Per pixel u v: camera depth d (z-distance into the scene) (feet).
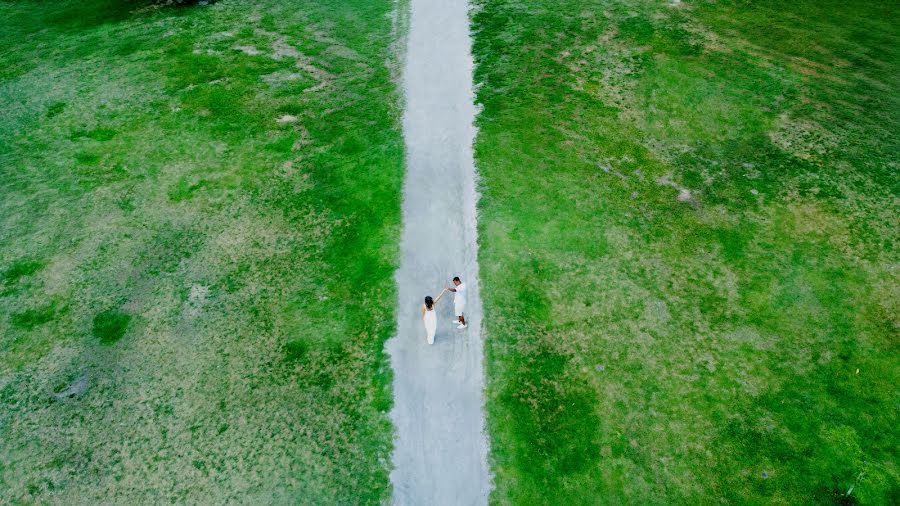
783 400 40.50
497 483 36.58
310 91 68.13
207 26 79.87
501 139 61.62
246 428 39.27
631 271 48.96
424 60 73.05
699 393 40.93
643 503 35.63
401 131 62.64
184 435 38.99
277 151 60.39
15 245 51.52
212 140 61.72
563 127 63.00
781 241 51.29
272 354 43.45
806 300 46.68
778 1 84.17
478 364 42.75
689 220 53.21
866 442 38.24
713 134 62.39
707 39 76.18
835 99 66.33
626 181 57.06
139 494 36.22
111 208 54.80
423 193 55.77
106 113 65.16
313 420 39.63
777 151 60.18
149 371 42.60
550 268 49.16
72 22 81.05
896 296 46.80
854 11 81.92
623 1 84.17
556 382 41.63
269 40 76.79
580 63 72.08
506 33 77.87
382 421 39.55
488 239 51.55
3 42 76.89
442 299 47.16
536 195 55.52
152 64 72.43
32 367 43.01
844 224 52.54
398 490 36.35
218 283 48.47
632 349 43.55
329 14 82.53
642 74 70.03
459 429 39.17
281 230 52.70
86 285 48.42
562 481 36.58
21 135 62.34
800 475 36.76
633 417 39.65
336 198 55.42
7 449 38.45
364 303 46.70
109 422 39.75
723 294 47.21
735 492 36.06
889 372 41.96
